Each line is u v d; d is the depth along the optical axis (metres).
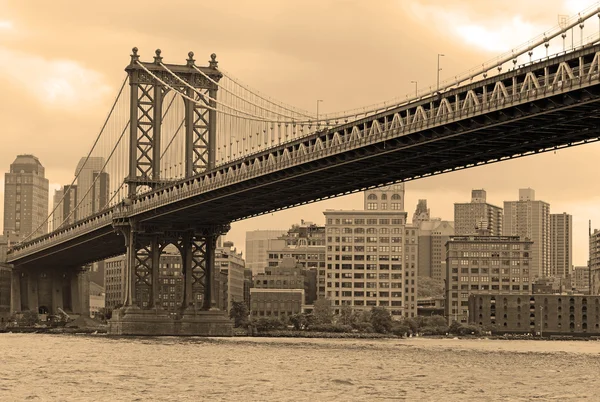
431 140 175.50
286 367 153.50
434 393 118.94
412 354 192.62
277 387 124.38
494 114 162.00
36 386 125.44
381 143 187.12
